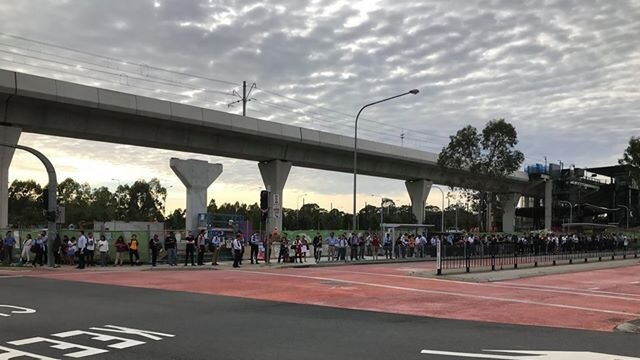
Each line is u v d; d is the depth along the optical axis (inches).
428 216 4997.5
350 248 1480.1
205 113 1807.3
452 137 2541.8
